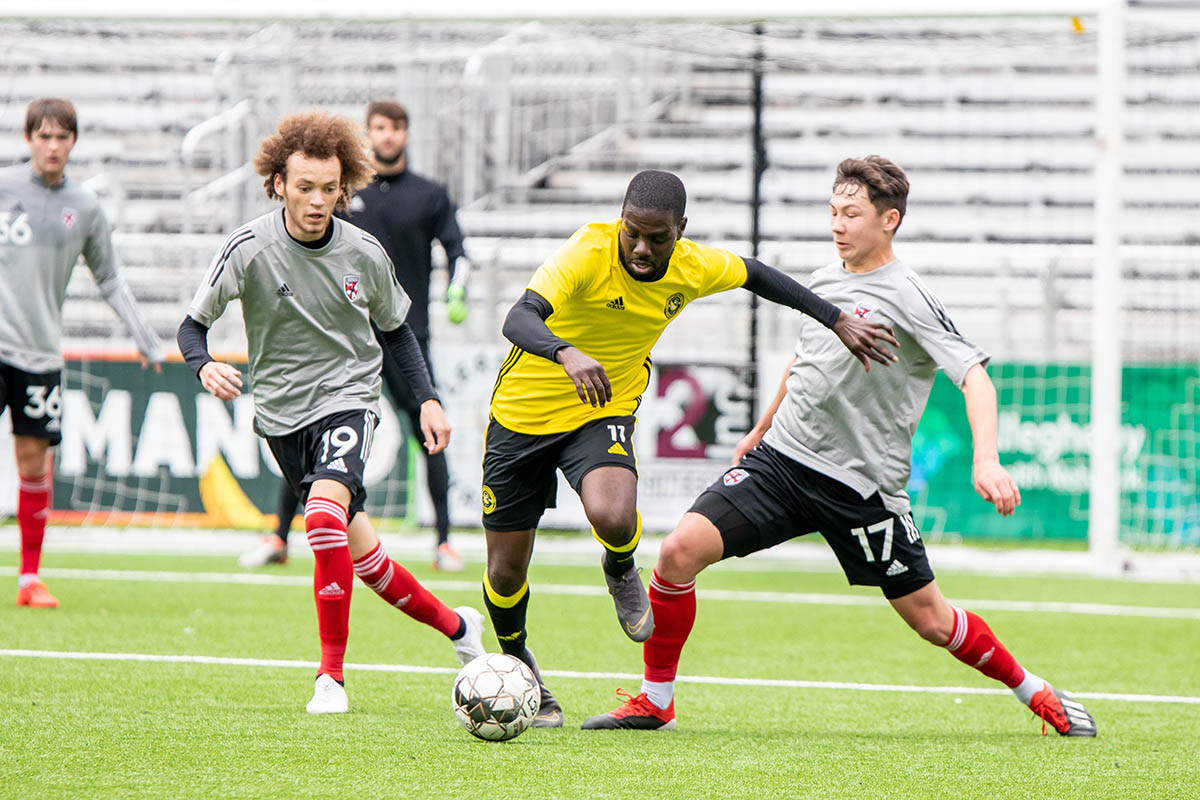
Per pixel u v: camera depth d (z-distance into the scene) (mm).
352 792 9406
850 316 11961
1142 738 12750
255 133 37531
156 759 10359
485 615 20359
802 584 26453
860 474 12516
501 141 42938
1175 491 32219
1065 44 32938
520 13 28547
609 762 10734
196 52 38750
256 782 9641
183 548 31016
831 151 45562
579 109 46500
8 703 12719
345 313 13242
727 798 9617
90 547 31031
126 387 31578
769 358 30625
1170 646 19266
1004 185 44500
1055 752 11898
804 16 28469
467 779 9906
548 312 11320
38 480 20188
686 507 30641
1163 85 43750
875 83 46188
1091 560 29219
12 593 22062
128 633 17891
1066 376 32188
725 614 21953
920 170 45031
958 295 37188
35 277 19344
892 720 13586
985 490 11570
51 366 19719
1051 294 34312
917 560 12695
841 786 10164
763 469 12727
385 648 17359
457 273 23594
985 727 13305
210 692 13719
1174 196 42438
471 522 31781
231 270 12891
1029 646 19125
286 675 14984
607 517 11398
